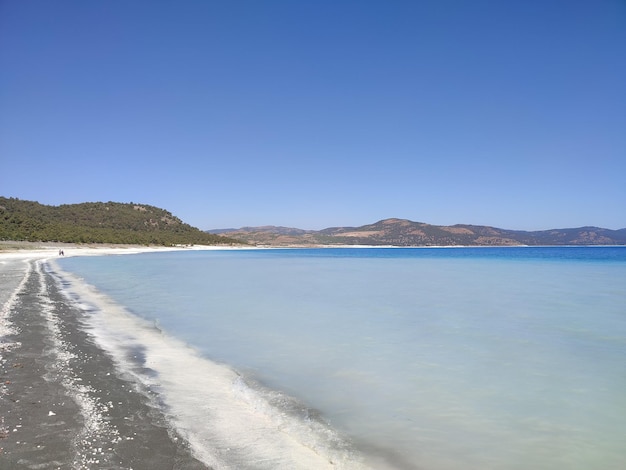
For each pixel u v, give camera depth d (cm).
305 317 1599
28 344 1023
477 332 1336
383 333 1318
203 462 494
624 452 583
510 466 544
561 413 712
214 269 4547
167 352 1047
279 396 767
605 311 1744
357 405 735
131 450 509
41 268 4003
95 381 770
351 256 10125
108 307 1769
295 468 502
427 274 3941
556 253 12225
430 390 815
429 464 541
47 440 519
